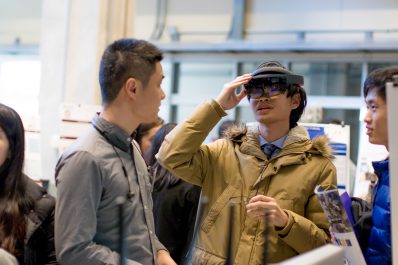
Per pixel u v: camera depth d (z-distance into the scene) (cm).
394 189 131
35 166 290
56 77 354
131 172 163
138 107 161
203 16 740
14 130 163
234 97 189
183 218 239
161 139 249
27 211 166
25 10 782
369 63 641
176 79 733
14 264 153
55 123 346
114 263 148
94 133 159
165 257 173
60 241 147
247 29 717
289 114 190
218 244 180
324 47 639
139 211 163
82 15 355
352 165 329
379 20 658
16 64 641
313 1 689
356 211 180
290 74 186
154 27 757
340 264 102
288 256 176
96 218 152
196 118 184
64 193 147
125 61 159
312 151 188
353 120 647
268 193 182
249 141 192
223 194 186
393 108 131
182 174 186
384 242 162
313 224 176
